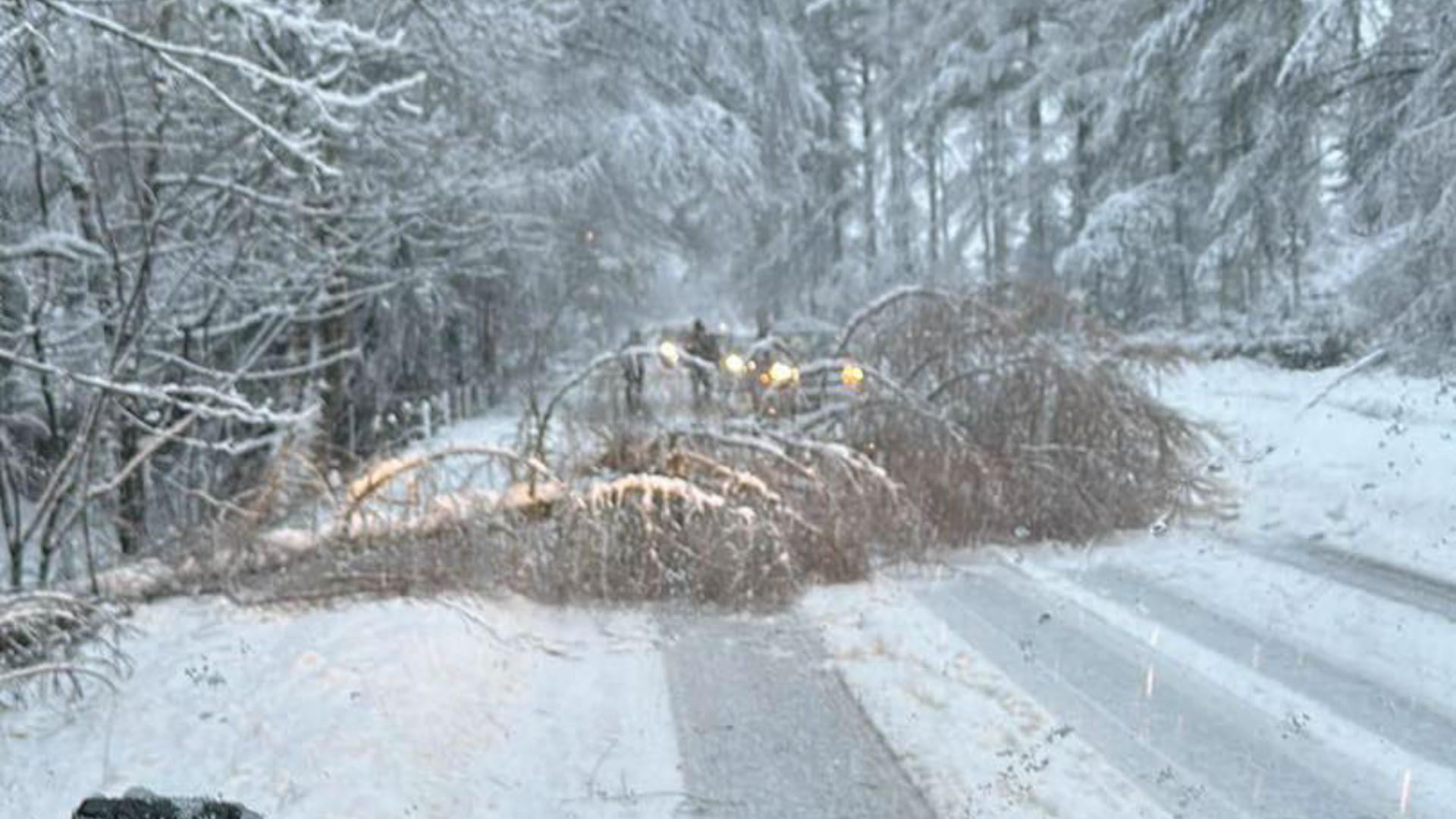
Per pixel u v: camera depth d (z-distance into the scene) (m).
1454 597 7.14
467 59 15.80
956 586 8.06
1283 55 19.92
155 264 11.37
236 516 8.61
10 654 5.90
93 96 10.90
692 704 5.76
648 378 9.39
